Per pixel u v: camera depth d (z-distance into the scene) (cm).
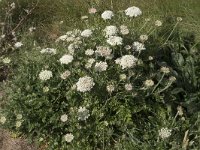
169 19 154
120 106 115
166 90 123
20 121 115
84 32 125
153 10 157
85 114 110
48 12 164
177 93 126
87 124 113
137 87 117
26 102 118
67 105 117
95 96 116
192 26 151
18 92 119
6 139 123
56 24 161
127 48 119
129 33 129
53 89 117
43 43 151
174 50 138
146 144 109
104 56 118
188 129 114
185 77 131
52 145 116
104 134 114
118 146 112
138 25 146
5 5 164
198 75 134
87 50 119
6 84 130
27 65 125
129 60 112
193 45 145
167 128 109
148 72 127
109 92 112
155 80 124
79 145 112
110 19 133
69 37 126
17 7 164
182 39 146
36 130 117
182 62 135
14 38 145
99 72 115
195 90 129
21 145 120
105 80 115
